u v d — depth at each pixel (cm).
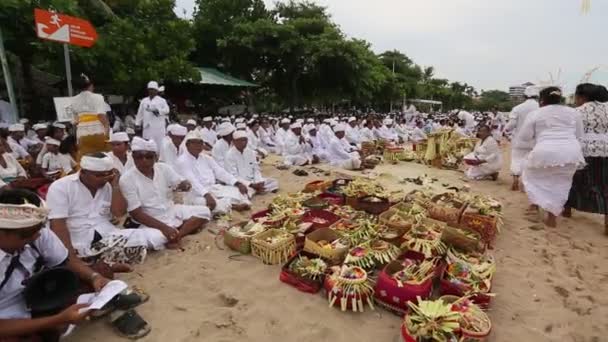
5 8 858
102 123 653
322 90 2419
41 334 239
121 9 1357
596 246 442
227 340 269
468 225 439
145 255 379
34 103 1303
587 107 491
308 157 987
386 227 413
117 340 267
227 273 362
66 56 664
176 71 1319
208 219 471
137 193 404
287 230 416
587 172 488
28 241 223
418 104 5438
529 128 512
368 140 1285
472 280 320
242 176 638
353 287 301
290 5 2686
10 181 531
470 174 822
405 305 293
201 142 555
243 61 2252
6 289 232
